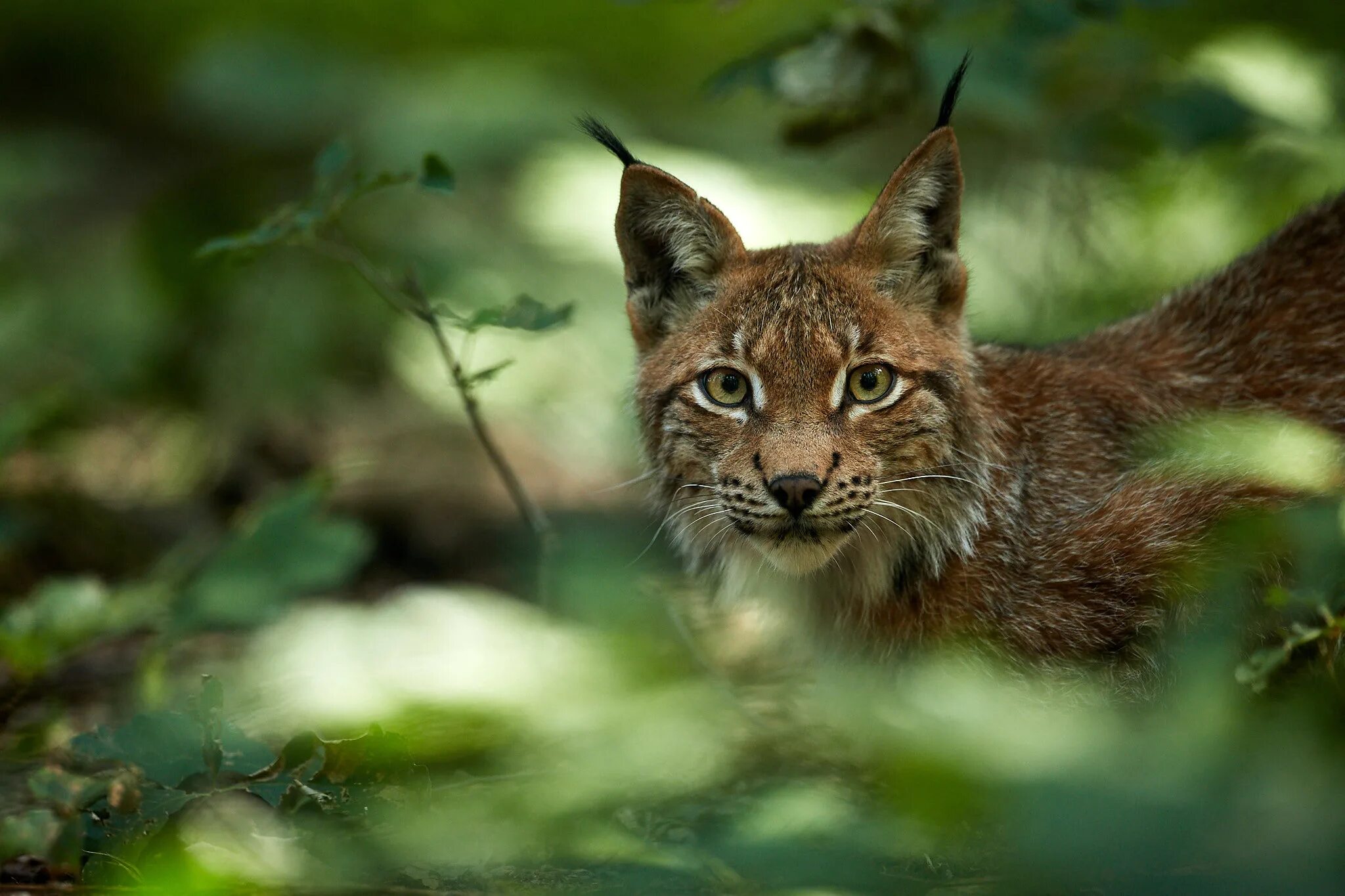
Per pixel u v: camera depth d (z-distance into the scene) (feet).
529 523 31.96
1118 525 25.38
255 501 47.01
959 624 25.95
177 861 18.97
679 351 26.86
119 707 30.60
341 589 42.80
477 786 23.25
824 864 18.28
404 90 57.06
